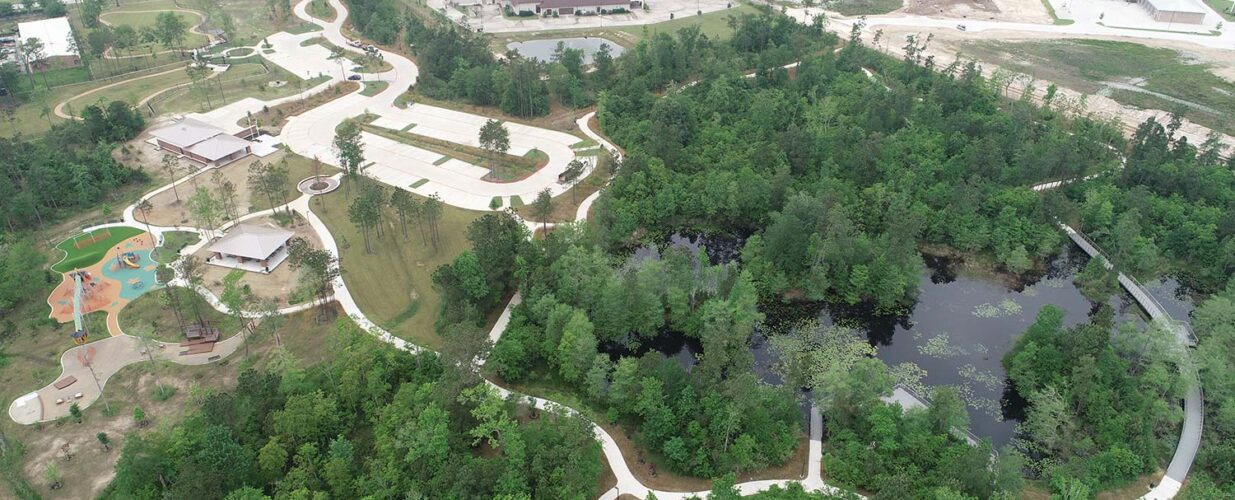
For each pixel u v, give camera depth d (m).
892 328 154.50
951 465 108.56
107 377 133.38
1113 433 120.50
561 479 105.62
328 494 108.06
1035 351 135.00
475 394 117.81
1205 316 145.62
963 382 140.00
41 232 178.50
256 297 149.88
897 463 113.62
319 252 146.50
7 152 192.50
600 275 148.62
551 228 180.62
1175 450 121.38
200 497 99.44
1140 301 160.25
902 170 192.88
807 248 162.00
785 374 140.25
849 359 143.12
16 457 116.44
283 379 121.19
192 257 153.75
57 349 140.25
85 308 151.38
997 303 163.12
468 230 163.38
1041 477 118.06
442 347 134.50
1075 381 125.94
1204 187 183.50
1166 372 128.25
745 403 116.56
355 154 196.38
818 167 199.12
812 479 114.31
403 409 115.38
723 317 139.50
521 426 120.31
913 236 169.00
